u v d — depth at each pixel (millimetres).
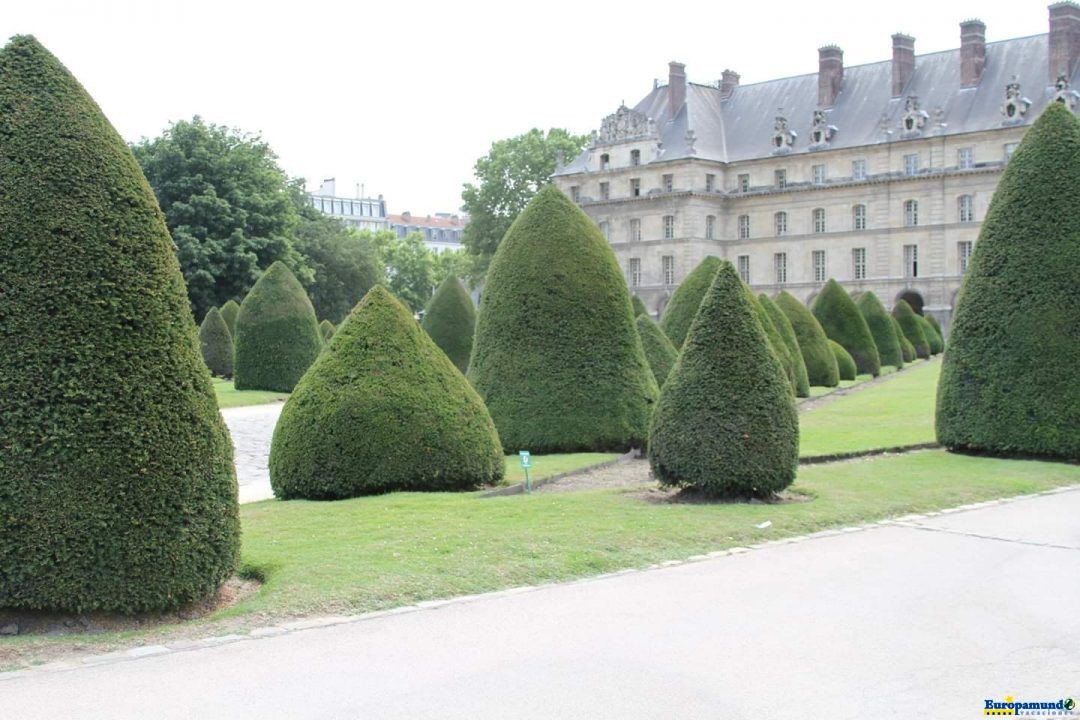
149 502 10039
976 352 22484
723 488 16562
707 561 12805
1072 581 11812
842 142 102562
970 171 94188
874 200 100875
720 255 111062
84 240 10070
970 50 96625
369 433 17406
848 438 25422
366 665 8844
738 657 9086
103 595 9852
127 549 9922
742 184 110188
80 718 7668
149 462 10055
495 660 8977
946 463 21234
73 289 9961
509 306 23516
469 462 17859
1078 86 89375
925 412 32906
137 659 9031
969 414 22438
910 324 73312
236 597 11008
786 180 106688
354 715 7754
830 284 55094
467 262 123375
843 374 49781
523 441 22797
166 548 10070
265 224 73000
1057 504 17172
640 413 23141
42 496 9688
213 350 52844
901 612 10500
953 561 12836
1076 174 21859
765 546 13695
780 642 9508
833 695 8188
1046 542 14008
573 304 23266
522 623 10078
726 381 16688
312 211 95375
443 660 8977
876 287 101000
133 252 10289
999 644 9484
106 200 10250
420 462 17547
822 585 11594
